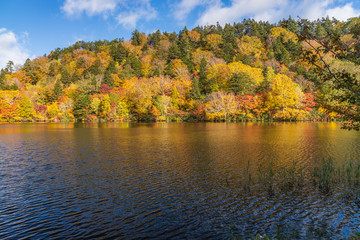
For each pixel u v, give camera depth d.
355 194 11.35
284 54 110.69
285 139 30.16
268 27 157.62
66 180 13.94
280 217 9.23
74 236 8.10
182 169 16.14
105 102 81.62
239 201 10.80
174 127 53.12
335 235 7.89
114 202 10.84
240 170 15.76
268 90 75.94
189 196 11.46
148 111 82.44
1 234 8.23
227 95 76.12
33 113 83.12
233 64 90.50
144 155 20.77
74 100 89.88
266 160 18.45
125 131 43.59
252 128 48.00
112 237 8.02
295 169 15.79
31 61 129.00
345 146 24.17
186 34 159.12
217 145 25.88
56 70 127.44
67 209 10.16
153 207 10.27
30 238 8.00
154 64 119.00
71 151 22.72
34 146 25.84
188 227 8.58
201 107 77.19
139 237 7.98
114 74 104.00
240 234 8.05
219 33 149.62
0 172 15.57
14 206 10.48
